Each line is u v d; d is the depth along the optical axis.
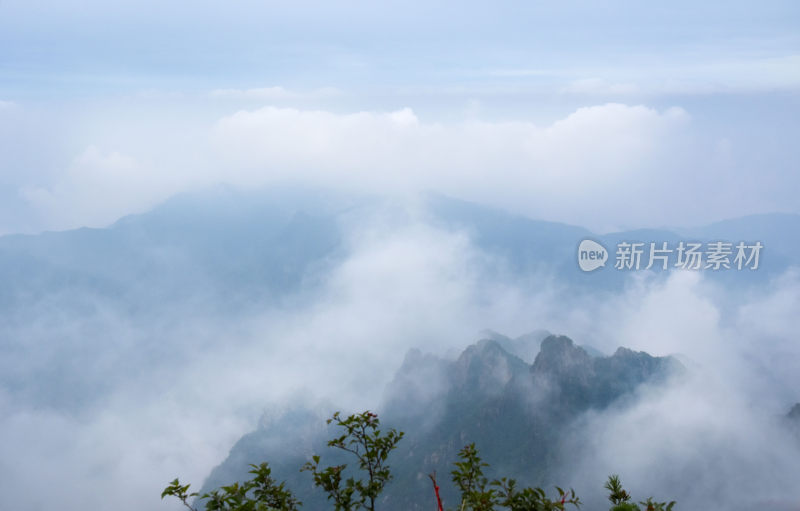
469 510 3.51
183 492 3.46
